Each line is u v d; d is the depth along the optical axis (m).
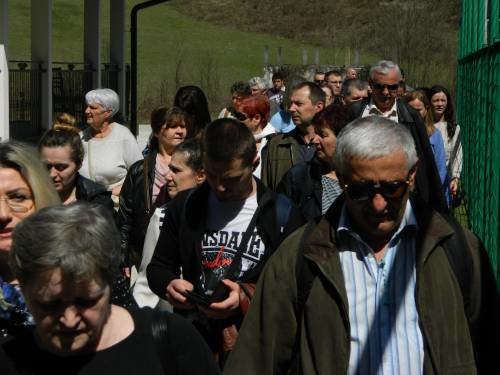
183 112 6.62
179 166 5.59
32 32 17.80
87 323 2.64
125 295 3.46
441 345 3.34
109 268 2.64
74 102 20.00
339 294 3.37
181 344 2.90
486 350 3.45
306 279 3.43
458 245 3.40
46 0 17.66
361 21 54.06
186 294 4.32
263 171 7.03
